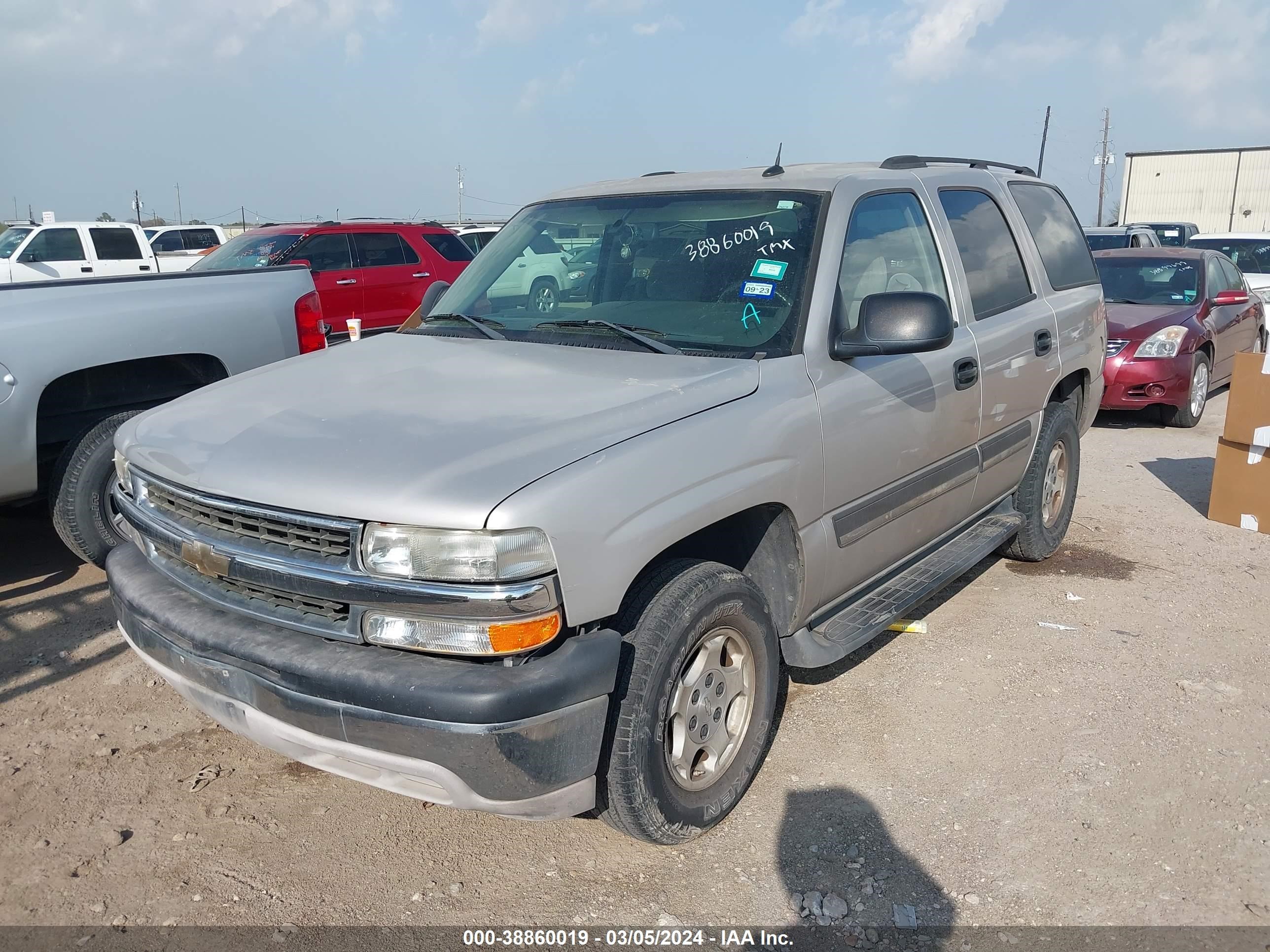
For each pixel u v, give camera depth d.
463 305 4.04
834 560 3.46
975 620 4.70
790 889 2.87
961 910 2.78
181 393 5.28
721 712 3.08
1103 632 4.55
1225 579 5.23
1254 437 5.98
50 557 5.49
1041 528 5.23
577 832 3.15
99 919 2.75
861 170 3.96
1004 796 3.29
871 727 3.73
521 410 2.81
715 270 3.57
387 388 3.09
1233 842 3.04
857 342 3.34
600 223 3.96
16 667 4.23
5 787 3.37
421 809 3.28
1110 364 8.98
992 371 4.32
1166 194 43.50
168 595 2.92
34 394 4.57
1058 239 5.38
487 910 2.80
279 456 2.69
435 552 2.39
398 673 2.42
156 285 5.09
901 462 3.75
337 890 2.88
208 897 2.85
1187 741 3.61
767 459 3.06
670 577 2.87
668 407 2.87
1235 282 11.06
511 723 2.38
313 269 11.66
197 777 3.44
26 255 16.31
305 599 2.62
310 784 3.42
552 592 2.44
